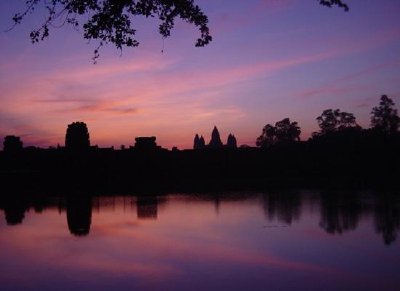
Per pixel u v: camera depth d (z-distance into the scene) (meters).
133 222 15.27
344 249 10.62
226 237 12.37
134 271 8.91
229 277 8.41
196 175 39.78
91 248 11.11
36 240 12.18
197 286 7.88
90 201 22.28
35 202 22.08
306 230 13.21
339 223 14.30
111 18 6.02
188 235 12.73
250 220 15.34
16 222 15.52
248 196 23.52
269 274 8.57
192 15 6.27
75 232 13.41
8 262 9.77
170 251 10.69
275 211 17.45
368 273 8.53
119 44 6.20
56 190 29.48
